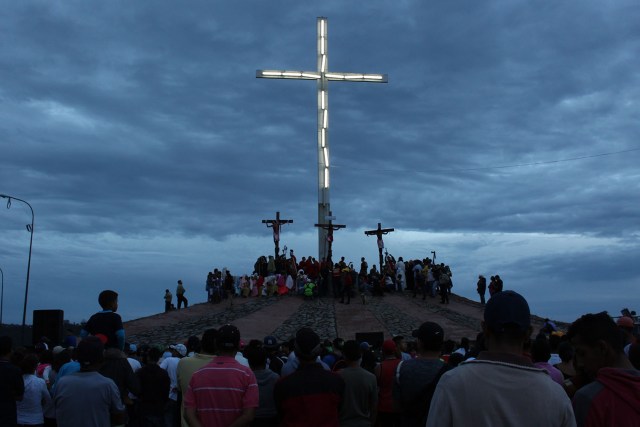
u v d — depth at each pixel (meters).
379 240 50.69
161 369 11.31
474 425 3.65
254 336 31.64
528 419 3.63
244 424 6.42
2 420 9.17
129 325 35.22
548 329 17.17
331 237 48.44
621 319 8.63
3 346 9.43
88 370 7.28
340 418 7.63
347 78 50.94
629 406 3.78
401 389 6.50
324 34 50.78
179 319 37.53
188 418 6.47
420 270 44.62
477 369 3.75
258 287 47.31
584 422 3.88
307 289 44.56
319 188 50.25
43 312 18.30
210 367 6.59
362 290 43.94
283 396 6.60
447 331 31.84
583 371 4.79
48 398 10.41
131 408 11.13
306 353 6.67
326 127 50.56
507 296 3.90
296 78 50.31
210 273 44.94
